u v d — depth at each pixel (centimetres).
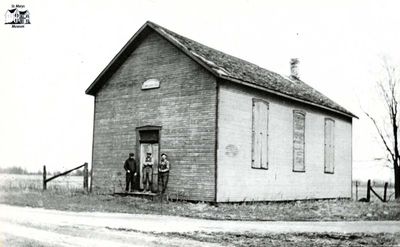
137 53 1939
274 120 1933
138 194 1789
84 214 1333
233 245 881
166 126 1783
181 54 1769
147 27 1869
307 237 996
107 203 1620
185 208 1517
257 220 1300
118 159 1953
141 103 1892
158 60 1853
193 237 959
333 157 2420
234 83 1711
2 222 1159
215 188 1596
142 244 876
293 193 2044
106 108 2030
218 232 1032
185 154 1703
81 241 910
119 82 1995
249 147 1770
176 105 1759
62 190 2109
